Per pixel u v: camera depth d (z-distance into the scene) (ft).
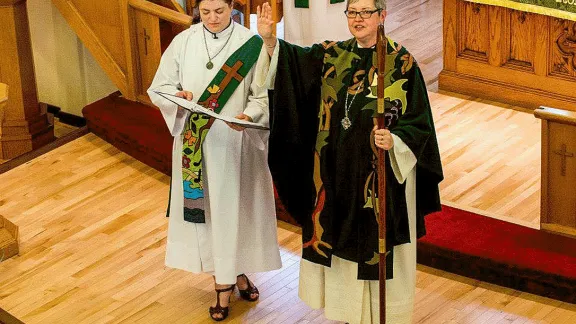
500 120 23.16
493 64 23.89
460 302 17.67
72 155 23.06
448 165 21.33
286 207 16.14
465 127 22.89
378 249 15.25
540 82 23.47
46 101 27.71
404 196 15.16
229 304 17.88
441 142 22.25
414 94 14.82
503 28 23.47
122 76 23.75
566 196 18.10
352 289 15.79
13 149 25.66
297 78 15.28
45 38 26.81
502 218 19.22
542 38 23.08
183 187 16.60
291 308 17.76
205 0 15.90
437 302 17.69
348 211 15.30
